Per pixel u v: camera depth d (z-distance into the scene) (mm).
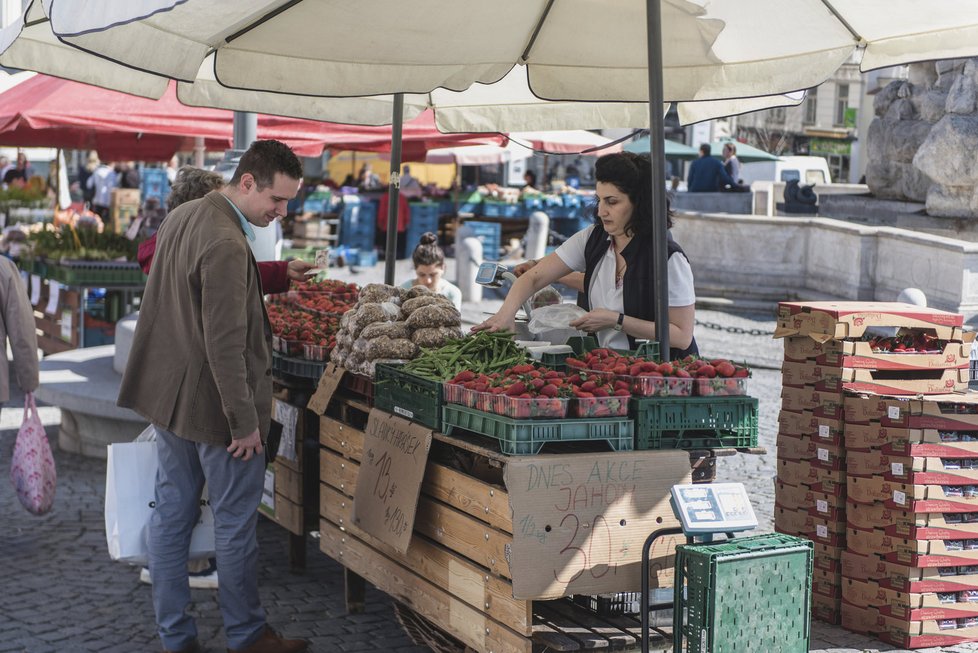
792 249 17281
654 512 4027
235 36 4656
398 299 5410
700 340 14273
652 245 4836
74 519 7070
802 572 3824
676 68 5859
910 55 5297
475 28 5059
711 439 4246
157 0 3299
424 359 4676
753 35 5492
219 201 4590
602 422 4027
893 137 18484
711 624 3643
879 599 5090
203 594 5703
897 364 5230
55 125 9062
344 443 5266
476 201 27594
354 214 24453
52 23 3678
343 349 5371
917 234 14703
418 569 4590
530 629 3875
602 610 4328
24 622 5328
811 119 46344
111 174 25453
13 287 6348
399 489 4512
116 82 5980
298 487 5863
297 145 10281
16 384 11867
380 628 5301
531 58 5668
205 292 4457
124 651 5004
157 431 4738
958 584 5031
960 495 4973
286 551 6508
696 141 33562
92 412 8391
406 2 4727
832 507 5277
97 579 5969
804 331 5293
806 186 19984
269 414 4801
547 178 33281
